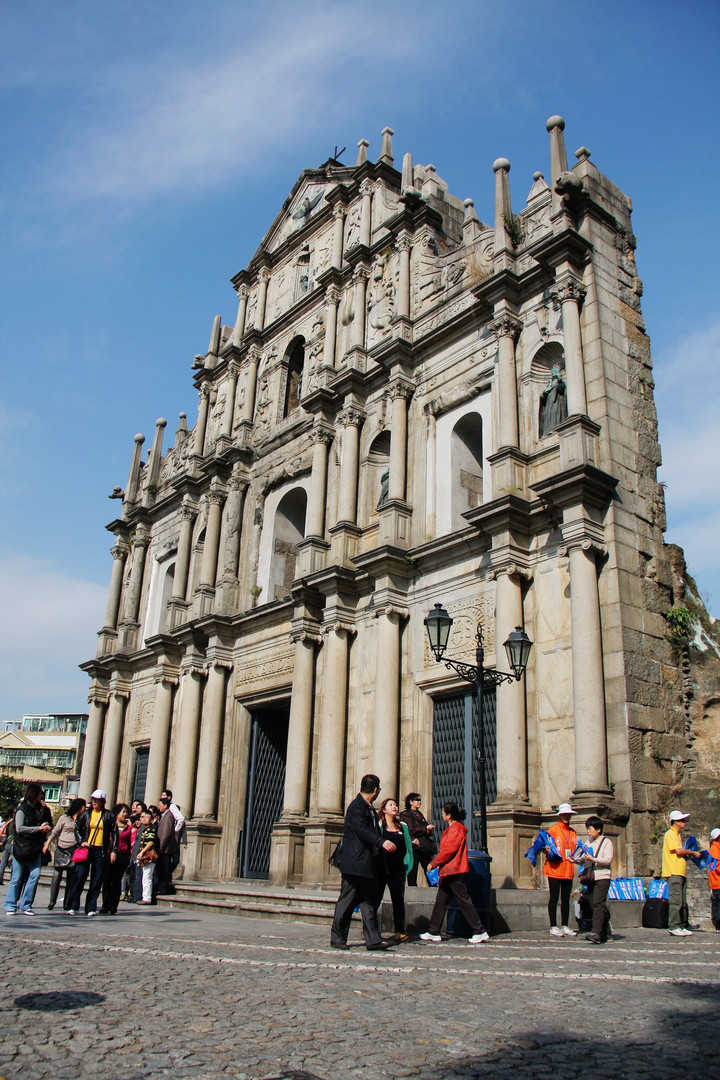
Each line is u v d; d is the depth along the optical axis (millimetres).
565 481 18641
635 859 16578
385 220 29531
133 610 39625
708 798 17547
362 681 23984
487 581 21109
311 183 35406
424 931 13797
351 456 26672
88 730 39375
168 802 22656
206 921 16266
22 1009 6895
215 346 38594
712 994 8055
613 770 17281
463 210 28922
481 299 22922
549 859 13844
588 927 14297
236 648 31312
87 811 16469
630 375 20844
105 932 12805
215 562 33375
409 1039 6391
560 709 18281
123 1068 5473
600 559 18688
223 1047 6035
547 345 21469
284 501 31781
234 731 30297
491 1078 5465
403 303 26625
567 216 21500
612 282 21406
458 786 20984
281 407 33062
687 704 18781
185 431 40406
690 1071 5594
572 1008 7445
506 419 21156
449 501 23688
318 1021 6887
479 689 15117
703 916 16188
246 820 29328
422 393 25281
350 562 25422
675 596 19719
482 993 8141
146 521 40875
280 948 11469
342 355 29469
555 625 18891
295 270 34688
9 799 83938
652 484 20219
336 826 22859
